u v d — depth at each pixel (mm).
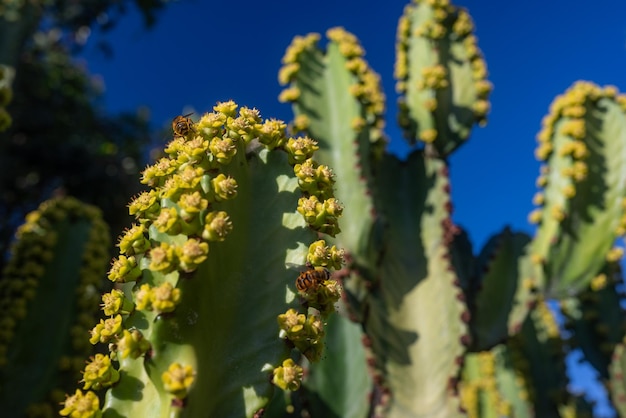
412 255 2811
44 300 2512
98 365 1062
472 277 3143
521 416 4199
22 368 2365
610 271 3691
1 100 2047
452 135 3090
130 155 8117
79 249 2697
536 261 3033
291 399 2605
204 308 1100
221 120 1294
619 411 3393
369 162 2836
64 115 8047
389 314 2621
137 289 1106
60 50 7910
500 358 4480
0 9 3318
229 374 1146
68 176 7590
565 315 3723
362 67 2906
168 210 1107
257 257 1234
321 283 1186
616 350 3467
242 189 1263
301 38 3006
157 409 1058
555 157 3199
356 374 2506
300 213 1264
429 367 2533
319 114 2863
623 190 3121
